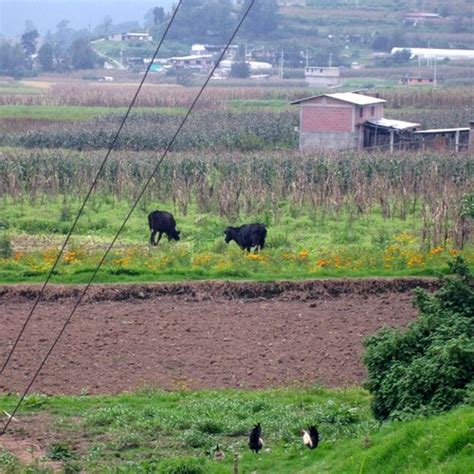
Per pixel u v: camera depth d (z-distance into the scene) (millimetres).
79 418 55281
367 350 52844
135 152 178250
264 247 103125
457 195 119188
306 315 77562
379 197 127000
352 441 47000
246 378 63688
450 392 47250
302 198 128000
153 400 58594
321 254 95188
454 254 90938
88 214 124500
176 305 80250
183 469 44938
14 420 54875
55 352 68500
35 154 150875
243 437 51750
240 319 76500
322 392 59938
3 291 81688
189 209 129250
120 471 45312
